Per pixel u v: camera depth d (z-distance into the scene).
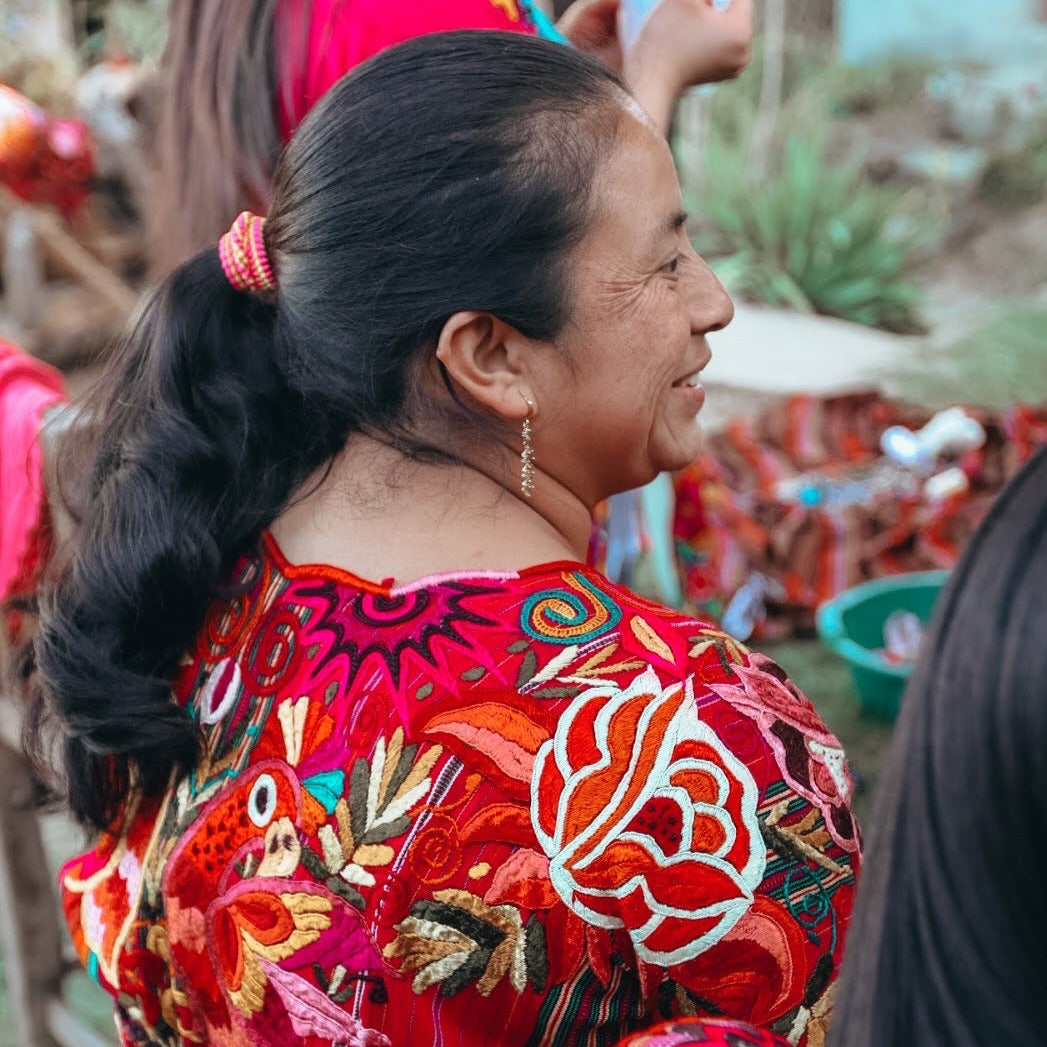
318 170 0.85
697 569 3.27
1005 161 7.75
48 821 2.83
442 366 0.86
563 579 0.85
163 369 0.97
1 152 5.12
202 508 0.94
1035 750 0.46
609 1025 0.81
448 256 0.82
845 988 0.53
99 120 5.65
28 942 2.05
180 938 0.90
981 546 0.50
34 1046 2.09
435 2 1.38
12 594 1.50
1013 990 0.47
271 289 0.92
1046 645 0.46
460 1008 0.79
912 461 3.47
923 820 0.49
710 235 6.41
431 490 0.88
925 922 0.49
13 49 6.27
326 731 0.83
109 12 6.98
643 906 0.78
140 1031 1.02
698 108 7.36
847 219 6.11
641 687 0.79
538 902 0.78
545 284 0.84
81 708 0.94
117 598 0.94
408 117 0.83
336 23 1.37
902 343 5.00
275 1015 0.84
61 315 5.15
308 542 0.91
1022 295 6.80
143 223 5.61
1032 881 0.46
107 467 1.01
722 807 0.79
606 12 1.60
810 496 3.43
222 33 1.42
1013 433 3.49
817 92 8.70
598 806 0.78
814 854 0.80
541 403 0.88
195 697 0.93
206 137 1.44
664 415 0.94
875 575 3.46
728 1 1.43
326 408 0.90
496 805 0.78
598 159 0.84
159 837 0.93
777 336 5.10
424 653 0.82
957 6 9.34
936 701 0.49
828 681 3.28
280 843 0.83
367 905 0.79
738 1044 0.63
